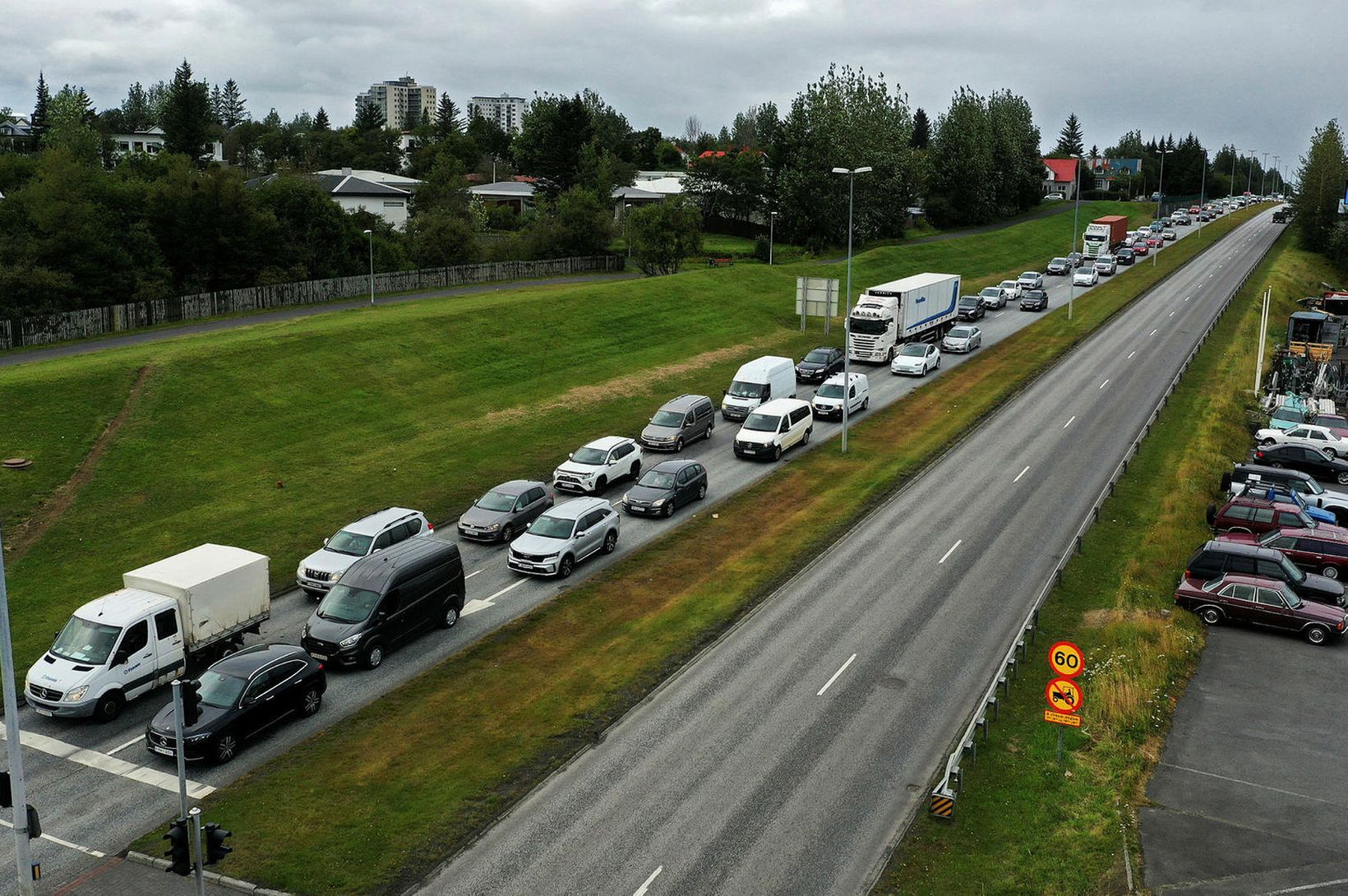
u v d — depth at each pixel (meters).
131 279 68.00
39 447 37.47
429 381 51.41
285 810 18.97
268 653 22.44
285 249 80.12
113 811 19.06
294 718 22.52
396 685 24.16
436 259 93.00
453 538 33.94
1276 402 53.38
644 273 94.56
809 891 16.66
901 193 120.94
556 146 133.88
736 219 133.38
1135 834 18.50
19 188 73.62
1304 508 35.94
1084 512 36.25
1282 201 196.88
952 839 18.08
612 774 20.27
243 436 41.41
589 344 61.44
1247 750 21.69
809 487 39.47
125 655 22.73
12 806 15.58
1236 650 26.97
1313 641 27.47
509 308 63.94
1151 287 92.12
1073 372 59.50
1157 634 26.42
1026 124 154.12
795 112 113.75
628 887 16.70
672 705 23.09
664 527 35.31
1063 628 27.06
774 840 18.03
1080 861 17.56
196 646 24.16
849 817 18.77
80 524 33.00
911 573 31.00
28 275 61.38
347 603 25.33
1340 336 67.62
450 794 19.50
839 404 49.69
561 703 23.12
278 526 33.97
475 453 42.50
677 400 46.50
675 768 20.47
